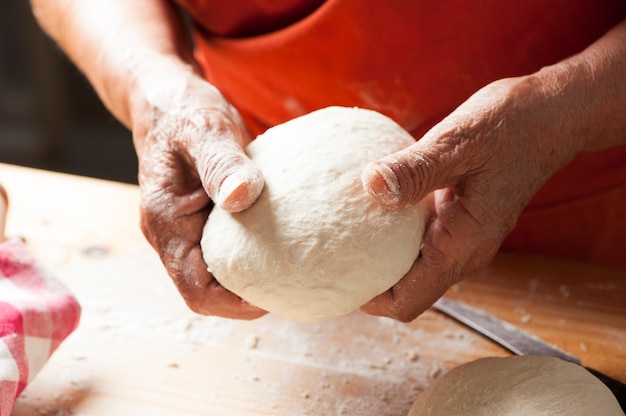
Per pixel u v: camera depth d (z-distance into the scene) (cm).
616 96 98
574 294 123
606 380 100
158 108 102
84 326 117
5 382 93
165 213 96
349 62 123
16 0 265
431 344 113
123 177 282
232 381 107
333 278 87
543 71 96
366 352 112
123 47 118
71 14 134
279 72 130
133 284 127
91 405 102
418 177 83
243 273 89
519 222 140
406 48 118
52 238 138
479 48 116
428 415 89
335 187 89
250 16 130
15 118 286
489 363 94
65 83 276
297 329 117
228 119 98
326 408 102
